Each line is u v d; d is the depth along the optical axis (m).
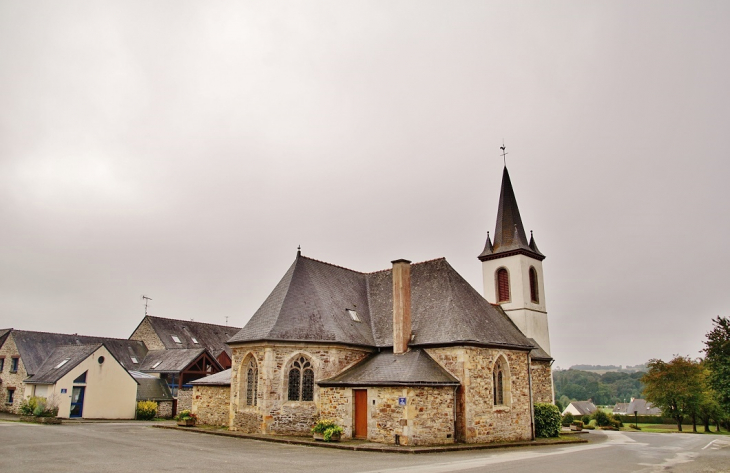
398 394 21.55
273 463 15.60
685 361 50.00
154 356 46.16
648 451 21.98
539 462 17.05
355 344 25.84
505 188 42.78
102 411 35.16
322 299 27.27
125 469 13.84
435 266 29.83
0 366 40.97
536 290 40.75
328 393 23.97
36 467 13.90
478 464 16.12
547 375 36.53
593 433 38.12
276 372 24.36
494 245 41.72
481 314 27.64
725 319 33.53
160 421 36.38
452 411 22.75
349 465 15.41
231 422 25.52
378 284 31.64
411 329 26.42
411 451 19.52
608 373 173.62
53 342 42.38
